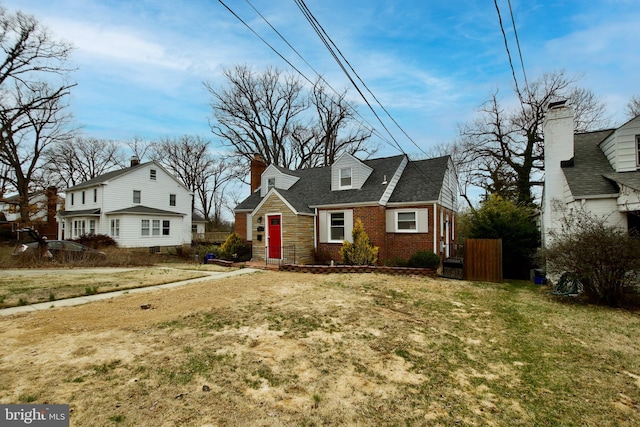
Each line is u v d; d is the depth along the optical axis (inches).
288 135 1421.0
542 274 424.2
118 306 273.9
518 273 495.5
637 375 160.1
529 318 256.8
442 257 560.4
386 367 162.6
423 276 455.5
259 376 148.5
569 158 430.3
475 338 208.8
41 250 602.2
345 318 241.3
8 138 962.7
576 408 130.0
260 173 848.3
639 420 122.6
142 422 111.4
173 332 204.8
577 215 354.9
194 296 312.0
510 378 154.6
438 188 551.8
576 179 396.2
